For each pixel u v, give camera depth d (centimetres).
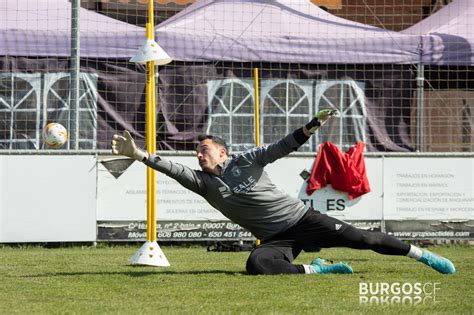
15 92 3678
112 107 3725
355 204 3238
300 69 3862
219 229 3159
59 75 3706
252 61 3819
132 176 3138
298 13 4056
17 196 3072
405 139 3912
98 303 1521
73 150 3105
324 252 2842
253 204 1923
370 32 3959
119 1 4397
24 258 2528
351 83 3888
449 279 1892
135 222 3139
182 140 3762
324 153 3228
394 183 3262
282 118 3853
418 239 3281
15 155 3075
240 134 3822
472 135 4072
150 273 2027
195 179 1914
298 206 1956
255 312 1414
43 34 3691
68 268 2177
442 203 3288
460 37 3928
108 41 3712
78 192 3109
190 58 3766
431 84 4009
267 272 1930
